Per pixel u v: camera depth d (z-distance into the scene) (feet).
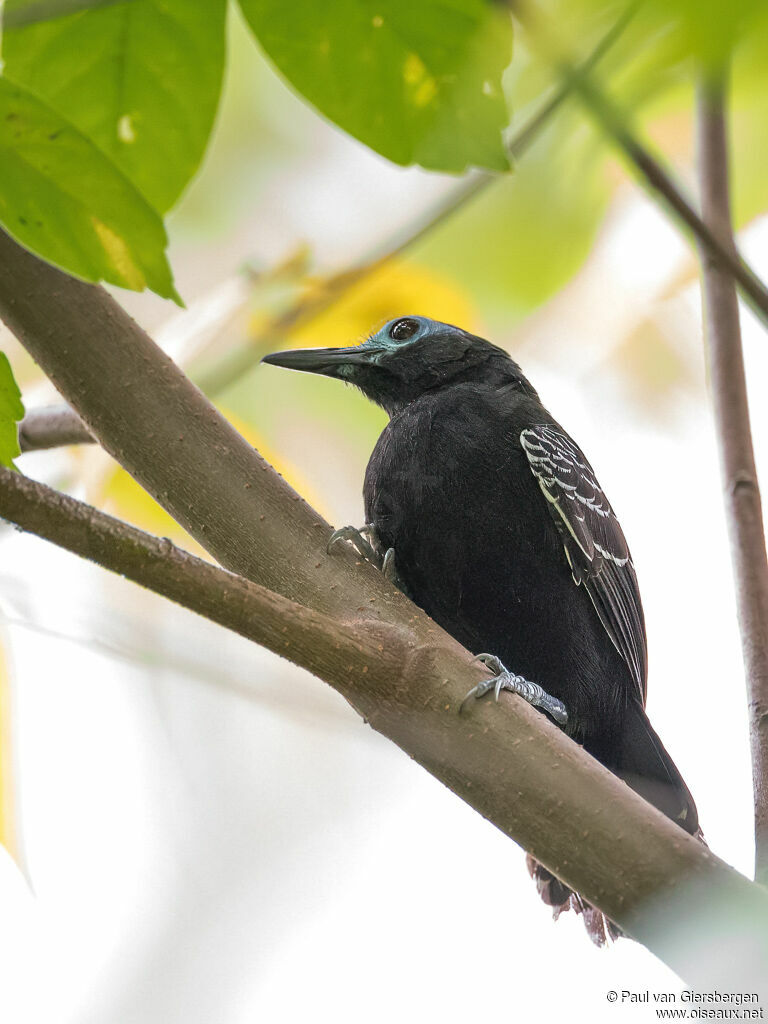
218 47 23.93
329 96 23.58
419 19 22.67
